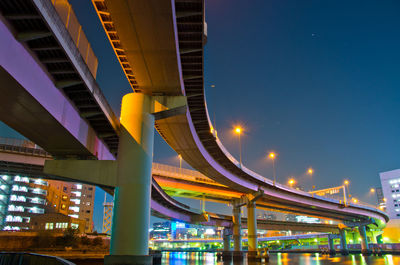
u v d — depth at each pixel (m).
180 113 31.53
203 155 48.88
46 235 56.34
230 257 92.44
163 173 67.94
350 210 108.06
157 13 19.98
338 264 64.25
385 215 132.50
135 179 27.56
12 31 17.11
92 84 24.62
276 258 98.75
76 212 117.62
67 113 24.64
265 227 113.12
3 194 90.75
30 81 18.94
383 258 94.12
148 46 23.41
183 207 75.25
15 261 14.24
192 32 25.25
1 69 16.31
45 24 17.25
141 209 26.91
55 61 20.27
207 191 77.12
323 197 95.25
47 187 99.19
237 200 86.75
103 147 34.72
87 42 24.11
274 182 77.88
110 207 119.62
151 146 29.52
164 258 99.75
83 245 61.00
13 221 87.94
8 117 22.31
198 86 33.66
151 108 30.31
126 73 28.81
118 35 22.27
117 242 25.94
